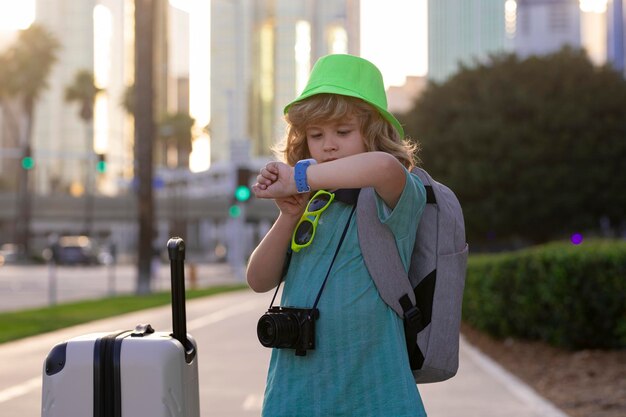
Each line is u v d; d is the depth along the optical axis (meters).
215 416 8.06
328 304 3.02
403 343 3.05
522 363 11.53
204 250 142.00
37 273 55.81
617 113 48.44
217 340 14.77
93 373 2.90
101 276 51.59
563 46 50.88
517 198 47.47
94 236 150.12
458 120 49.56
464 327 17.58
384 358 3.00
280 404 3.04
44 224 143.00
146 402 2.90
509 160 47.50
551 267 11.70
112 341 2.95
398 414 2.94
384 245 3.03
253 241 118.56
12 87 70.94
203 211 128.00
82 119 84.75
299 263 3.13
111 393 2.90
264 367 11.46
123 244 141.50
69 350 2.94
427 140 49.81
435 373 3.14
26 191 82.44
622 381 9.48
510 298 13.11
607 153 47.72
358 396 2.98
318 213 3.12
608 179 47.88
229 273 60.50
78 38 177.75
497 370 11.20
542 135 47.84
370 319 3.00
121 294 31.66
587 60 50.38
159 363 2.91
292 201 3.07
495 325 14.07
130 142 92.12
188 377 3.09
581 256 11.44
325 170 2.89
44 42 71.44
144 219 31.22
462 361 12.20
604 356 11.20
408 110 53.56
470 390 9.55
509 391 9.45
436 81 52.53
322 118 3.13
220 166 139.75
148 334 3.10
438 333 3.11
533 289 12.17
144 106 31.58
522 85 49.12
